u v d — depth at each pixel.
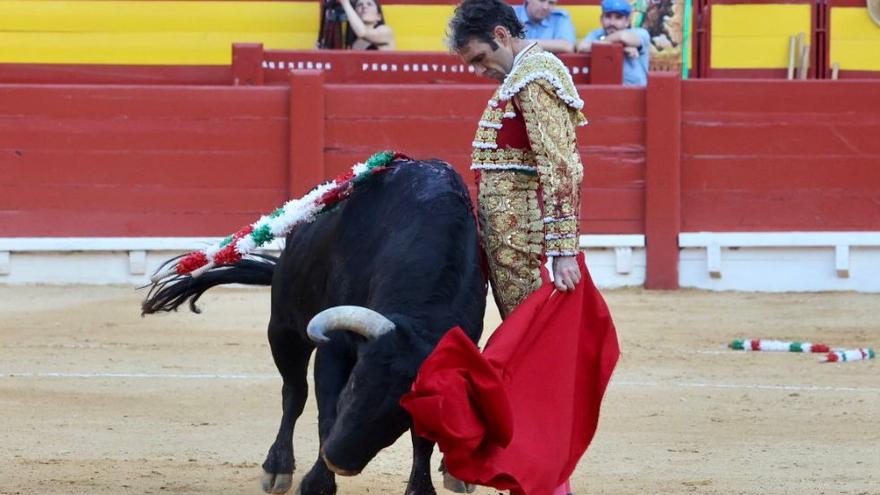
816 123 25.06
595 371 9.28
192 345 18.62
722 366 17.45
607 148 25.06
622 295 24.16
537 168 8.90
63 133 24.84
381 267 9.02
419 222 9.07
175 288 11.43
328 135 25.06
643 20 28.83
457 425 7.82
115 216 24.95
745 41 29.39
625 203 25.08
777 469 11.99
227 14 28.77
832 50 29.36
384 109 25.00
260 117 25.03
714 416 14.34
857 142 25.03
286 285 10.50
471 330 8.77
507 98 8.98
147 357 17.67
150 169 24.97
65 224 24.89
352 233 9.60
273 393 15.39
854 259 25.06
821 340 19.78
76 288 24.39
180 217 25.02
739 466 12.09
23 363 17.11
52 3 28.70
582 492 11.10
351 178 9.80
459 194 9.32
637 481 11.50
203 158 25.02
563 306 9.01
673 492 11.13
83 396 15.05
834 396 15.49
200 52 28.86
